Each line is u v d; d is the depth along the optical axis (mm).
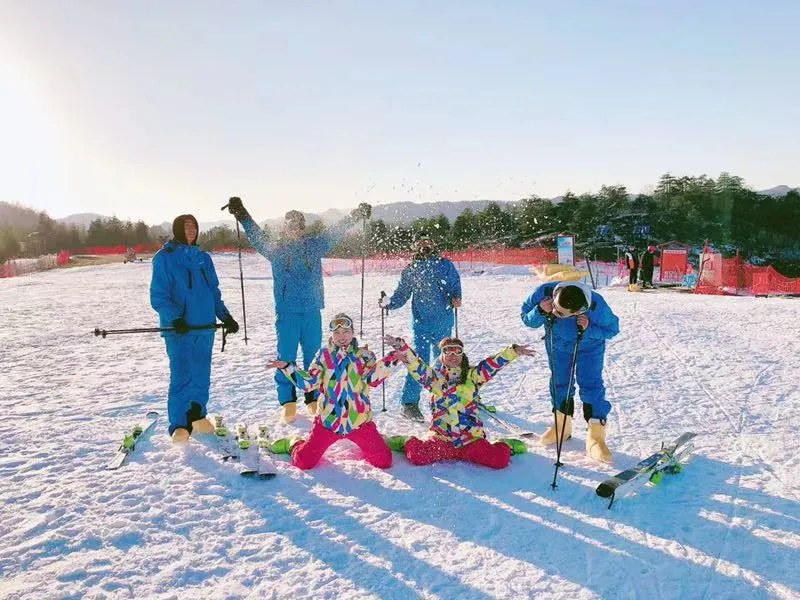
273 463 4617
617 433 5340
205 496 4016
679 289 23000
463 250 32719
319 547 3400
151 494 4047
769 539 3467
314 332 5918
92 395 6719
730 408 6047
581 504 3939
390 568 3193
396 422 5715
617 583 3061
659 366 7977
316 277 5871
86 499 3953
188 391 5059
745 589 3002
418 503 3957
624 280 25406
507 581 3076
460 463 4648
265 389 6965
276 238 5785
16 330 12094
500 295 18312
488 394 6746
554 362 4984
